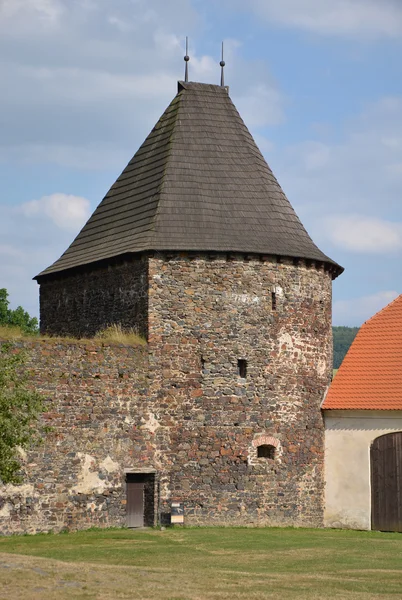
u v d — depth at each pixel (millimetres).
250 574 23391
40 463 31094
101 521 32188
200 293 34375
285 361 35281
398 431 35531
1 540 29266
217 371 34250
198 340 34188
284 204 37062
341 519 35812
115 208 37781
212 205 35594
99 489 32188
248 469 34281
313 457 35875
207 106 37906
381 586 22094
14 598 19406
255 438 34469
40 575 21391
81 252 38000
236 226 35312
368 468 35750
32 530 30750
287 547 28672
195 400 34000
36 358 31281
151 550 27344
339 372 37156
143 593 20250
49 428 28391
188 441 33812
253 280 34906
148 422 33406
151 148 37844
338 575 23656
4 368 27125
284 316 35375
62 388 31672
